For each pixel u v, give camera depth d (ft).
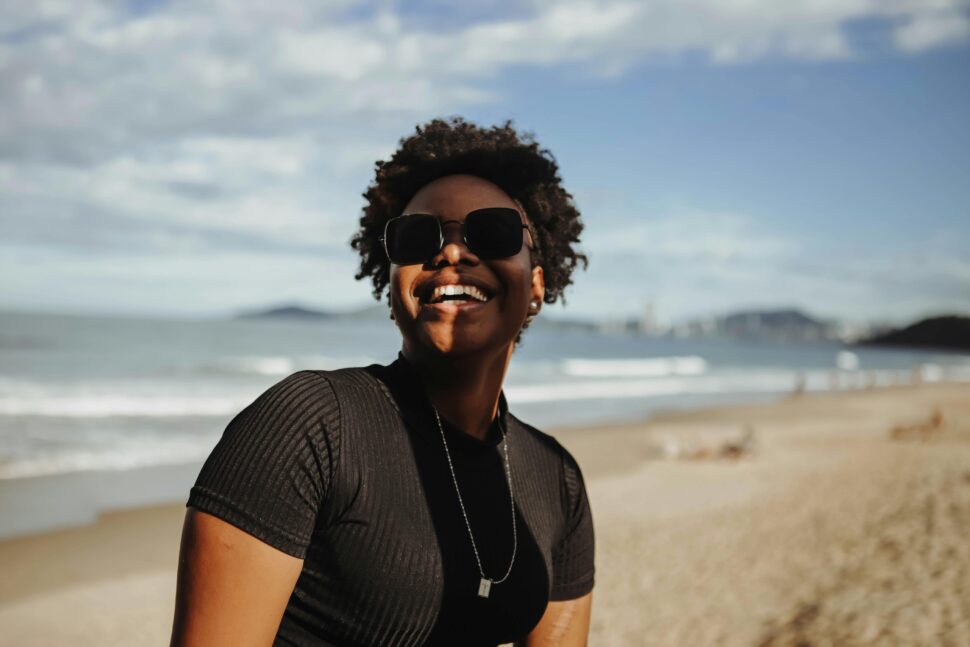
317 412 4.32
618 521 43.39
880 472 57.00
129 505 43.57
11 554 34.60
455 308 4.81
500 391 5.43
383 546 4.31
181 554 4.06
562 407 112.27
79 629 27.12
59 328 262.67
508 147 5.45
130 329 285.84
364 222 5.80
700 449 69.51
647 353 370.94
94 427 70.64
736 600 28.19
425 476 4.65
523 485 5.36
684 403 125.39
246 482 4.01
